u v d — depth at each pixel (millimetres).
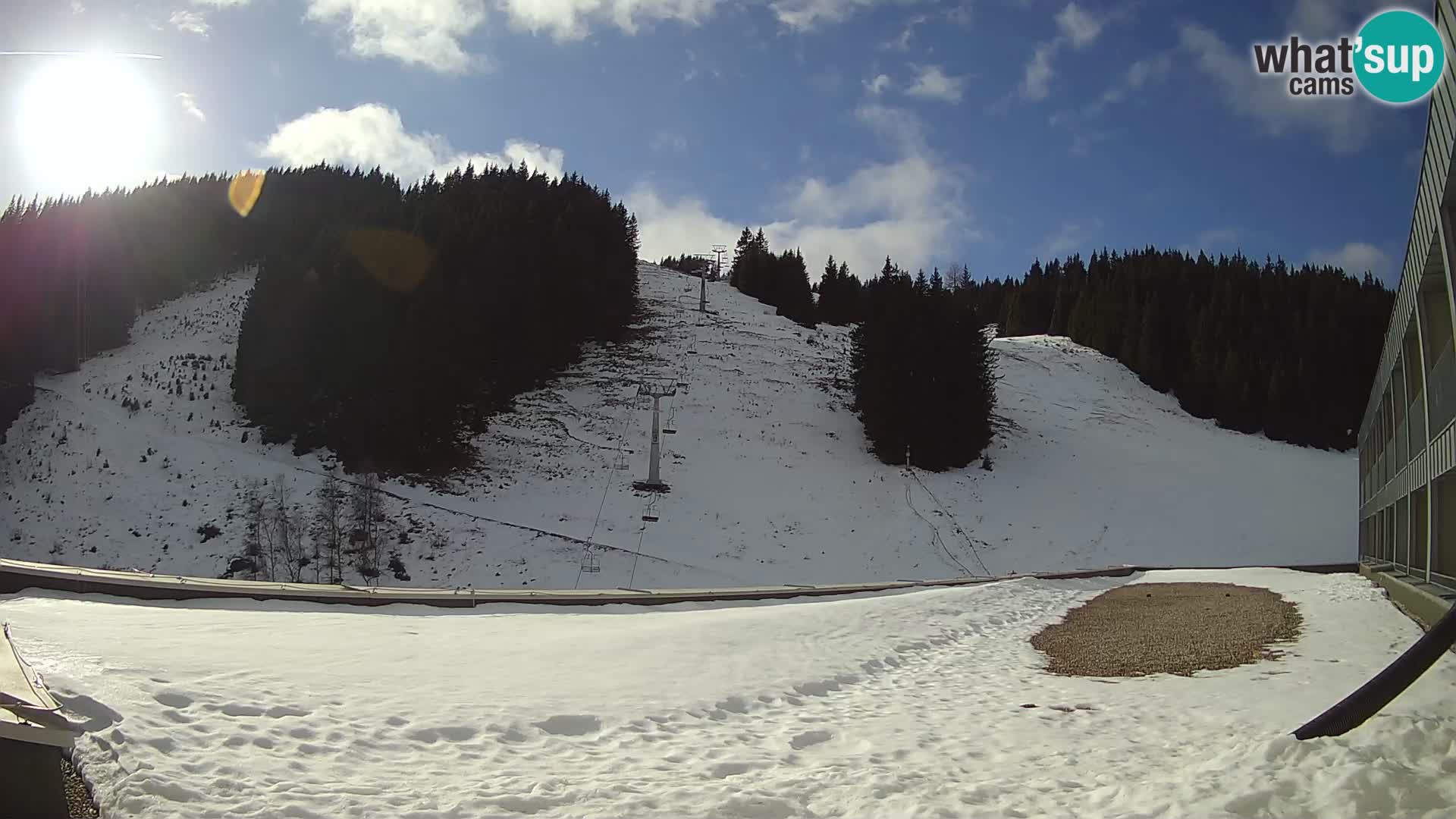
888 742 8258
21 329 60812
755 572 39719
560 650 12266
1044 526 47531
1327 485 56969
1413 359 17281
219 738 6465
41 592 15875
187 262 88812
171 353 66250
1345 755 5871
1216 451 63469
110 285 68375
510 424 55156
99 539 40031
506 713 8203
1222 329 81438
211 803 5289
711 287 93000
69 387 58875
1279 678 10820
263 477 45625
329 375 52656
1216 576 26859
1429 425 15164
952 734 8633
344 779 6059
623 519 43688
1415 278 14859
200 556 38312
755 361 67875
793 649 13609
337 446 49500
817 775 6918
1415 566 17453
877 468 53281
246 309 62844
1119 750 7777
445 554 39188
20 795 5090
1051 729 8781
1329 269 94375
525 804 5809
